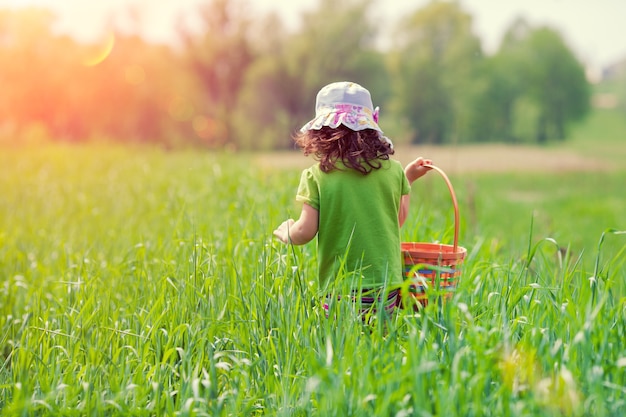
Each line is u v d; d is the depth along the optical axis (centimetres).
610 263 304
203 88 5759
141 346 305
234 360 274
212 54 5694
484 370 229
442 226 517
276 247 361
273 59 5684
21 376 269
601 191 2222
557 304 280
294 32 5850
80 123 5444
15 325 410
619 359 236
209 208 675
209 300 327
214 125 5756
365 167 312
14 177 1117
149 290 381
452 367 227
